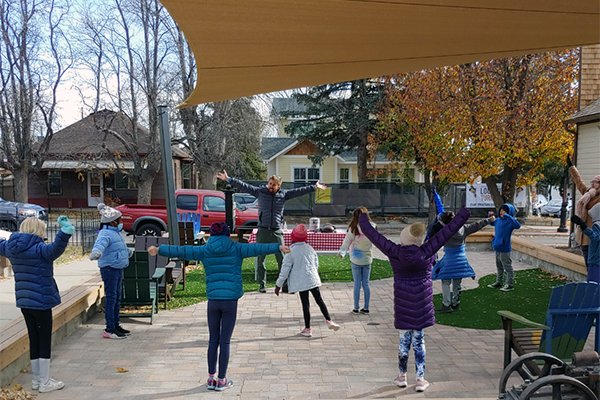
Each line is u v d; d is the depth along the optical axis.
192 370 4.70
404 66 3.92
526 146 14.82
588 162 11.74
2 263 8.58
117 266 5.64
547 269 10.08
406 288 4.08
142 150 24.61
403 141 20.97
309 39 2.86
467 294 8.01
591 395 3.10
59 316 5.48
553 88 14.97
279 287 5.64
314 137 24.73
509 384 4.21
